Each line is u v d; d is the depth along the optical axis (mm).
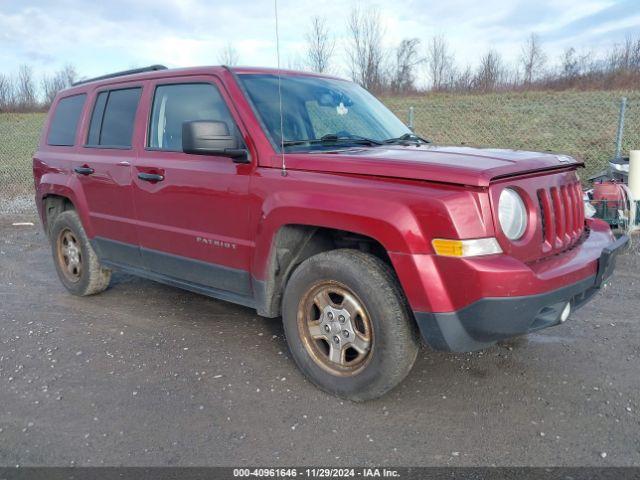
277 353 3994
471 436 2922
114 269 4910
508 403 3246
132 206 4441
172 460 2762
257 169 3533
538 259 3037
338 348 3289
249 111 3676
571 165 3404
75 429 3051
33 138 20609
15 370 3793
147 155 4312
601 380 3488
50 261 6953
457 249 2738
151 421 3123
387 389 3139
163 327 4562
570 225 3342
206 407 3266
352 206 3012
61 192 5199
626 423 3004
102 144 4828
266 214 3410
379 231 2916
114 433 3004
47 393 3461
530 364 3725
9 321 4766
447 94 21984
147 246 4398
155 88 4367
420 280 2828
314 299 3389
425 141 4387
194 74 4082
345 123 4113
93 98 5043
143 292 5531
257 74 4043
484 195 2777
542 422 3039
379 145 3883
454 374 3605
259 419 3125
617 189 6875
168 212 4125
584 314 4602
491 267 2711
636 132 13375
